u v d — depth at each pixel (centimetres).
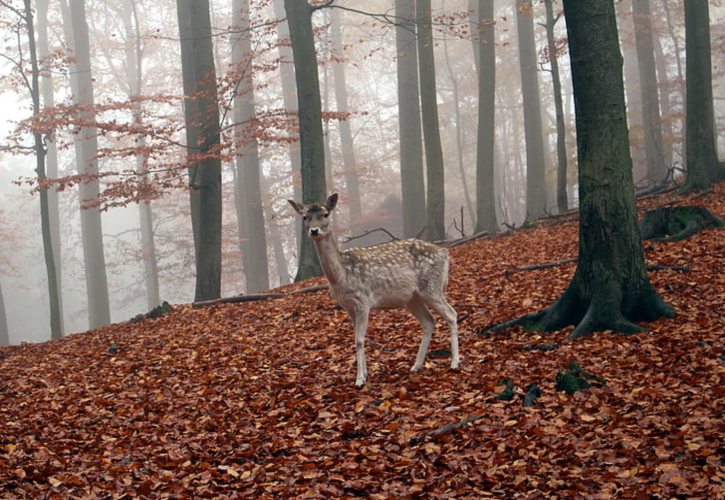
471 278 1375
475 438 625
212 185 1830
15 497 595
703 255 1181
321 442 677
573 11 915
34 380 1068
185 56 2308
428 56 2311
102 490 614
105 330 1530
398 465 601
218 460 667
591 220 918
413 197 2836
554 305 953
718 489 489
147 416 820
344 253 823
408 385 792
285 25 3962
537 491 522
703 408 618
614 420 622
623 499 497
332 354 970
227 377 932
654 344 813
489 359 850
